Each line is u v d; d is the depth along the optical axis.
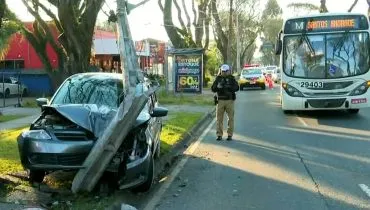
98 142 7.05
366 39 17.20
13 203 6.96
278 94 33.25
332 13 17.39
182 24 41.03
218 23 56.78
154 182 8.66
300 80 17.48
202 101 26.42
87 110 7.82
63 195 7.40
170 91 31.64
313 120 17.20
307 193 7.76
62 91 9.01
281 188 8.09
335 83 17.19
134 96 6.90
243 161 10.37
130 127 7.05
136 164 7.38
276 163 10.08
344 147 11.80
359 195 7.61
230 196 7.66
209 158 10.77
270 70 58.00
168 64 31.17
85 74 9.73
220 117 13.37
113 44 41.94
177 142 12.47
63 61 27.09
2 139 12.13
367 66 17.09
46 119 7.95
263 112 20.52
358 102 17.08
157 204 7.28
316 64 17.34
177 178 8.92
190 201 7.42
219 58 71.31
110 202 7.02
